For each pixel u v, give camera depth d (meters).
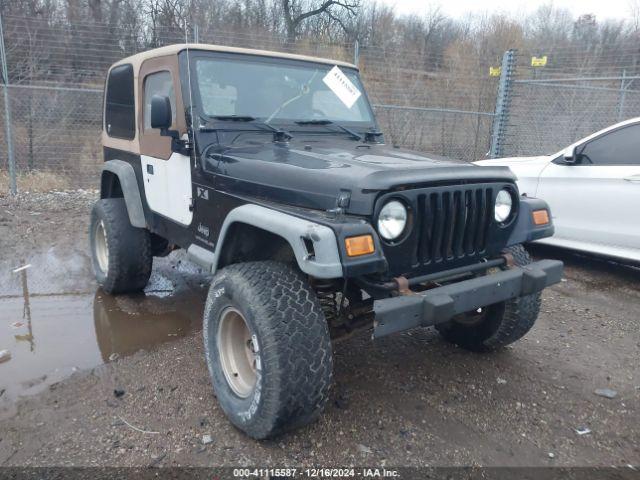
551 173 5.79
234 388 2.79
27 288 4.89
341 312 3.01
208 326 2.89
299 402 2.43
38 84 10.59
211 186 3.18
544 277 2.86
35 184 9.30
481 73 11.91
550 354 3.77
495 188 2.84
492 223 2.85
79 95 10.74
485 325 3.54
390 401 3.08
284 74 3.81
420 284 2.84
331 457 2.56
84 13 12.74
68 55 10.66
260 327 2.43
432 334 4.04
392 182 2.40
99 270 4.80
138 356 3.57
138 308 4.46
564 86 10.36
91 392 3.11
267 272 2.60
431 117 11.51
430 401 3.09
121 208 4.46
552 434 2.81
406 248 2.53
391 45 13.48
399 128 11.38
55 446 2.60
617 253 5.32
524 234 3.03
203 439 2.66
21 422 2.79
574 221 5.62
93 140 10.70
